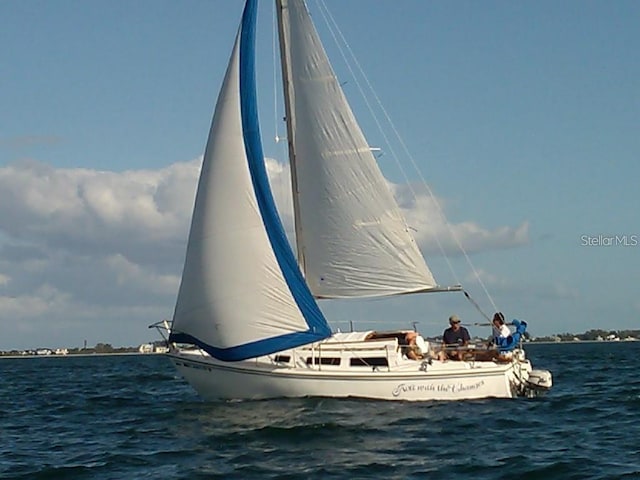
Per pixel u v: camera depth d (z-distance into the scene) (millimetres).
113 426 20297
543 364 51656
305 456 15250
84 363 88750
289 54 22656
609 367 44906
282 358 21234
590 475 13453
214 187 21188
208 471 14250
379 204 22469
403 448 15867
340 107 22297
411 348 21422
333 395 20906
